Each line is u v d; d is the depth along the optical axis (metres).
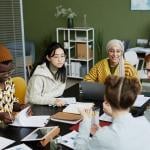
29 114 2.26
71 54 6.22
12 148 1.74
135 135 1.32
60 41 6.48
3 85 2.33
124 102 1.33
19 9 4.40
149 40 5.57
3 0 4.36
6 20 4.42
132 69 3.10
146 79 2.84
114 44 3.04
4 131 2.00
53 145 1.71
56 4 6.39
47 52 2.76
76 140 1.63
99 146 1.34
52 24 6.55
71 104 2.50
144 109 2.31
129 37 5.84
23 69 4.55
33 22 6.75
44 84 2.76
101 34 6.10
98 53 6.19
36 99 2.61
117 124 1.35
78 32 6.20
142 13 5.61
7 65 2.17
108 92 1.36
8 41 4.47
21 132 1.97
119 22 5.87
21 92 2.83
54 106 2.51
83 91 2.65
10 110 2.38
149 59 2.70
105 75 3.12
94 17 6.08
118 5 5.80
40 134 1.86
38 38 6.77
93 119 1.90
